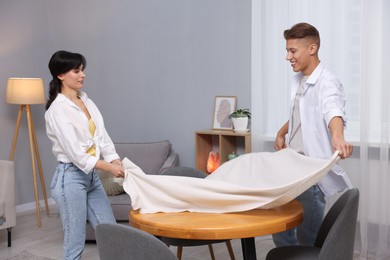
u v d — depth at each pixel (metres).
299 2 4.02
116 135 5.52
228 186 2.36
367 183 3.73
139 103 5.30
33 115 5.63
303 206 2.65
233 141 4.61
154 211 2.44
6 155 5.41
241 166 2.69
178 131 5.02
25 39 5.56
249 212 2.36
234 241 4.22
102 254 2.01
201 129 4.84
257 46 4.20
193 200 2.40
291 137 2.98
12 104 5.44
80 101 3.09
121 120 5.46
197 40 4.79
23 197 5.57
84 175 2.95
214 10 4.64
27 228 4.85
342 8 3.84
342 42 3.87
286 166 2.53
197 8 4.76
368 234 3.81
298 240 2.98
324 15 3.91
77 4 5.65
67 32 5.75
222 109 4.64
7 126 5.41
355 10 3.80
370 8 3.61
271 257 2.44
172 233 2.17
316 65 2.80
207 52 4.73
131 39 5.29
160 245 1.88
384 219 3.72
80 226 2.93
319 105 2.72
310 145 2.79
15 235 4.61
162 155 4.77
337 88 2.71
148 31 5.14
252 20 4.21
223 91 4.66
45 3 5.79
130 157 4.73
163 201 2.46
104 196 3.12
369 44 3.63
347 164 3.85
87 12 5.59
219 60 4.66
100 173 4.38
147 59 5.18
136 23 5.23
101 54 5.54
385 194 3.70
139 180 2.52
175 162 4.68
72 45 5.74
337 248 2.11
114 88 5.48
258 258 3.79
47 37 5.80
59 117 2.84
